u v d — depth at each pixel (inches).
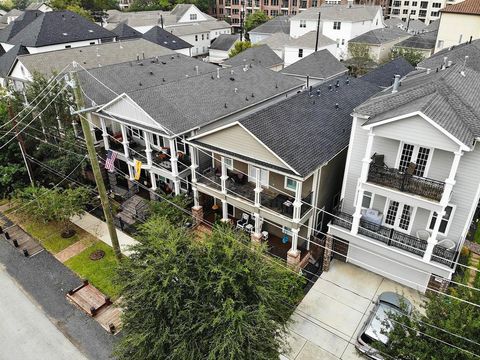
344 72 1716.3
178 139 968.9
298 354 612.1
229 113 1021.2
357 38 2303.2
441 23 1887.3
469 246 816.9
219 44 2847.0
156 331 470.3
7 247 878.4
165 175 936.9
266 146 700.7
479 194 617.3
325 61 1694.1
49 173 1050.1
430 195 614.2
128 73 1256.8
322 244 828.6
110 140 1110.4
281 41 2391.7
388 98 692.7
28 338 651.5
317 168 711.7
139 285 492.7
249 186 861.8
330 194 871.7
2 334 659.4
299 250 815.1
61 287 757.9
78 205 899.4
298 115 850.1
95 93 1114.7
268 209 771.4
